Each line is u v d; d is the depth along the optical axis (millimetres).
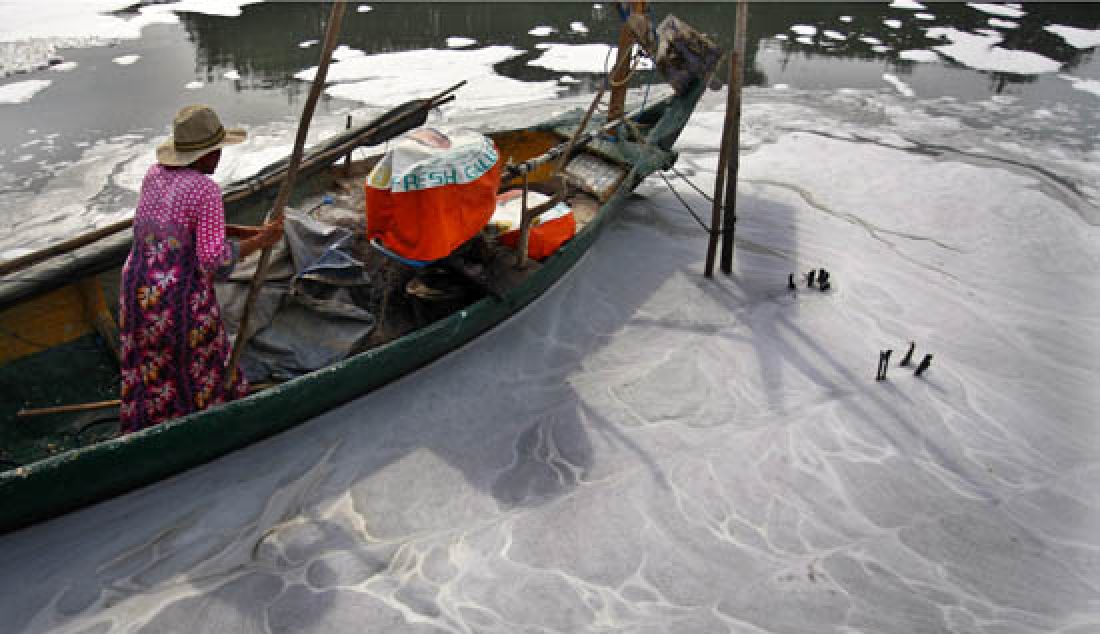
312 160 5934
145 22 11414
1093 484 4566
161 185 3539
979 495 4461
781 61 11461
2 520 3715
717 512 4277
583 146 6793
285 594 3717
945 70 11398
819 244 7027
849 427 4914
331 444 4613
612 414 4977
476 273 5309
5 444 4258
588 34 11953
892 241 7141
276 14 12062
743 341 5699
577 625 3629
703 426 4891
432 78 9984
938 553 4082
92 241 4602
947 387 5301
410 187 4531
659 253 6793
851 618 3707
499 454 4633
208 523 4062
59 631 3482
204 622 3562
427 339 4875
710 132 9211
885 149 8922
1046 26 13352
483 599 3742
